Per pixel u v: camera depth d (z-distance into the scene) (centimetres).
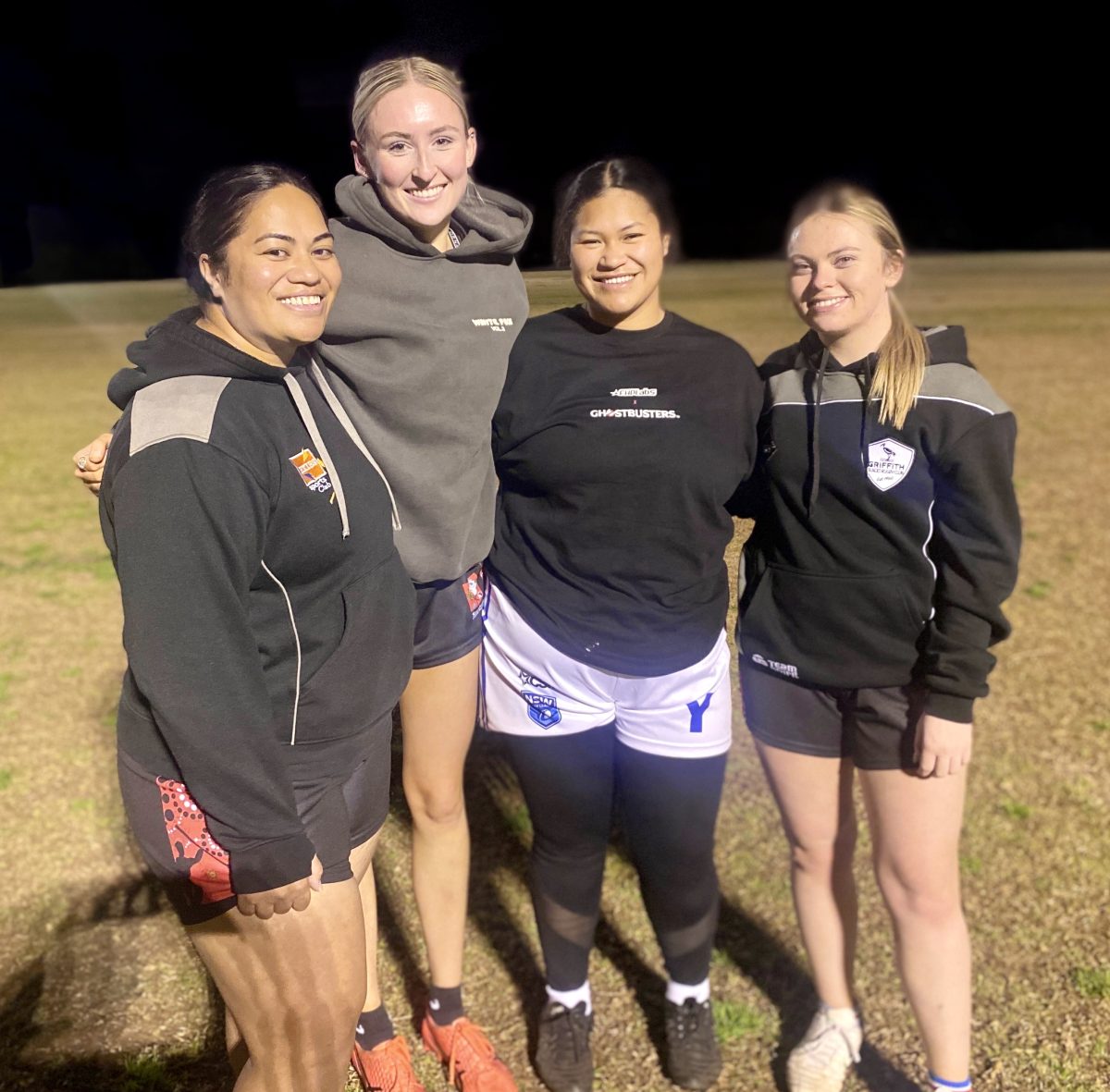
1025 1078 222
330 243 150
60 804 335
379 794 169
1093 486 700
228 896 147
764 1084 223
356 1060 209
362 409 176
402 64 166
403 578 164
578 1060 220
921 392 176
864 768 198
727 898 283
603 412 186
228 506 136
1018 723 377
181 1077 226
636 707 199
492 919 277
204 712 134
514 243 180
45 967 259
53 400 1071
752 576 203
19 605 516
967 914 273
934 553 183
